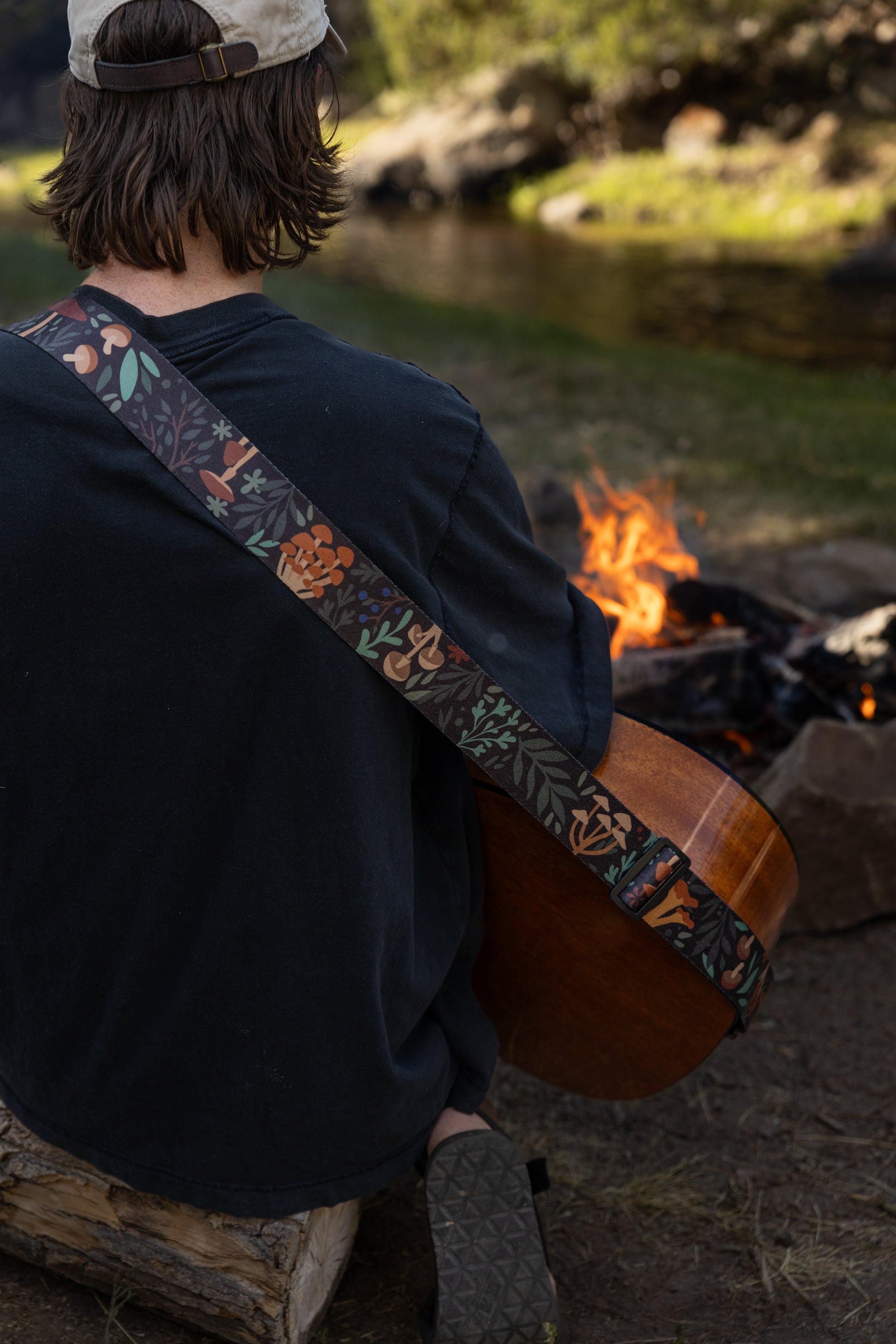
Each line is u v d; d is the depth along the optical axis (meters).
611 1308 1.63
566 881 1.50
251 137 1.14
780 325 12.75
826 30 24.47
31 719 1.17
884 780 2.51
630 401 7.14
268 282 10.65
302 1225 1.41
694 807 1.47
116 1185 1.46
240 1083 1.26
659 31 24.98
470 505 1.19
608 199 23.97
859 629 3.02
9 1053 1.39
